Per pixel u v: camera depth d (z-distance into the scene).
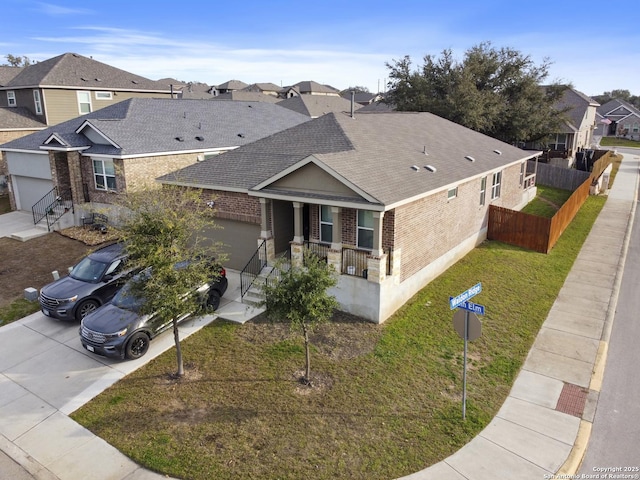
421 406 10.15
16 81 37.34
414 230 15.17
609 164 45.12
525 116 38.38
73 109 36.88
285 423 9.63
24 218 25.95
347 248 15.09
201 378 11.27
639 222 26.02
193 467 8.52
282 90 92.56
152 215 10.69
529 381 11.11
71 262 19.16
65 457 8.92
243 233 17.17
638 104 125.62
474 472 8.38
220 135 27.55
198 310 11.46
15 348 12.88
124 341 11.85
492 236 22.59
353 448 8.94
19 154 26.62
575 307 15.07
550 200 31.53
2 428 9.77
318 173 14.02
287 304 10.25
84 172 24.09
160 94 43.75
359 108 57.12
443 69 40.47
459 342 12.74
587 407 10.19
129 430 9.58
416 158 17.98
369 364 11.68
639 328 13.87
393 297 14.34
